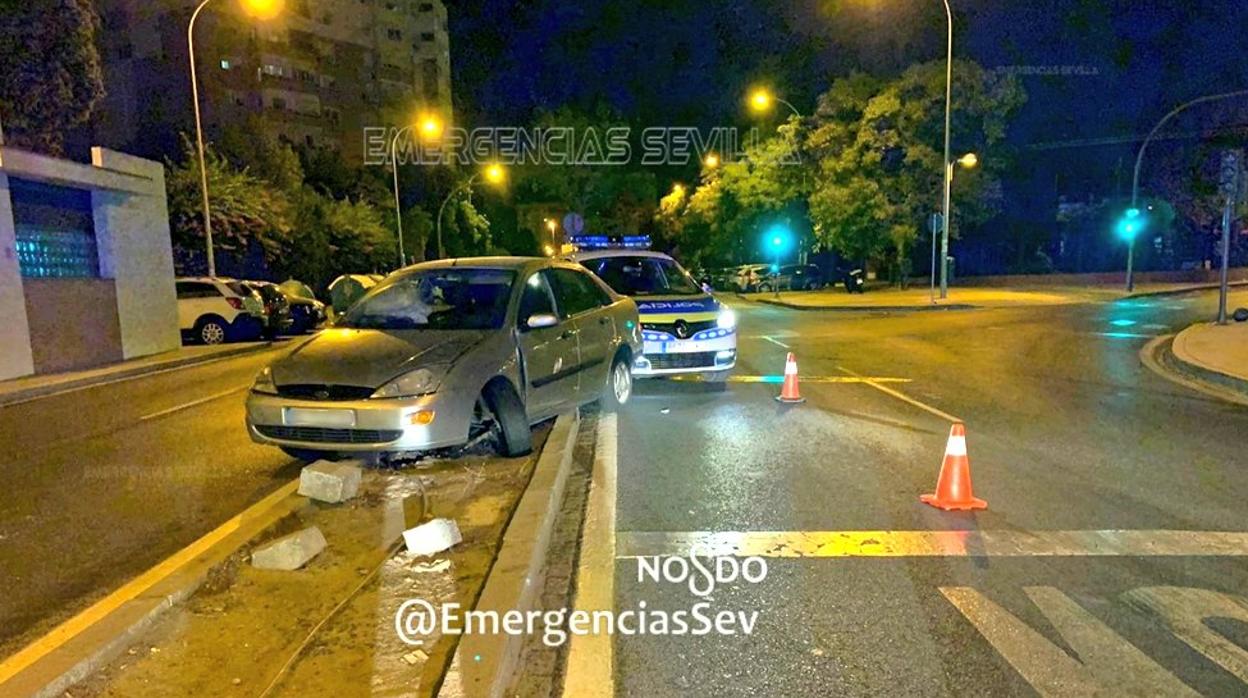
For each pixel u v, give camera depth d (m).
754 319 23.70
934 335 17.98
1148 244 44.66
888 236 33.75
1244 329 16.72
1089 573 4.52
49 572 4.77
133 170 17.56
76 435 8.89
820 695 3.32
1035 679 3.44
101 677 3.33
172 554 5.05
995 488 6.16
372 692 3.19
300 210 38.31
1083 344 15.93
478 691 3.09
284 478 6.78
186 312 20.44
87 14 21.44
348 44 67.50
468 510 5.36
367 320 7.19
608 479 6.33
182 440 8.41
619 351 8.96
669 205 57.69
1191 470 6.67
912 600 4.19
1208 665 3.54
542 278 7.75
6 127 20.81
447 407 5.98
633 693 3.35
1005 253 46.28
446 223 63.28
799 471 6.62
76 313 15.62
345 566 4.45
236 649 3.56
